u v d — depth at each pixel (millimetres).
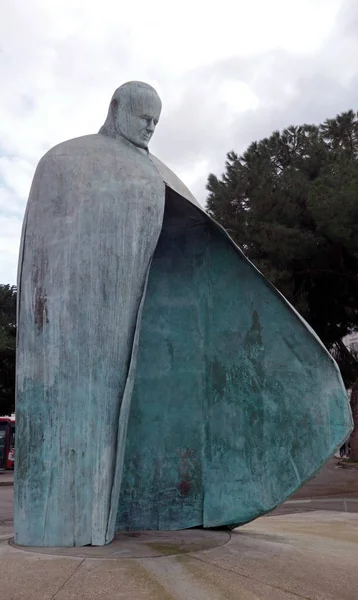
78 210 5672
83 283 5551
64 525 5141
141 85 6352
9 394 37156
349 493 17750
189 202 6453
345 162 20938
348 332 24109
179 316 7172
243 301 6840
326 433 6051
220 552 5141
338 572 4652
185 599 3838
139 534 6148
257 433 6496
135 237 5832
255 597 3930
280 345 6504
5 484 22625
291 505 13906
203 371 6965
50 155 5902
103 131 6410
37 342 5461
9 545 5207
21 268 5742
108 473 5320
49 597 3809
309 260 20516
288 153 23391
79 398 5352
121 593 3904
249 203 21844
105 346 5508
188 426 6891
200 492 6684
